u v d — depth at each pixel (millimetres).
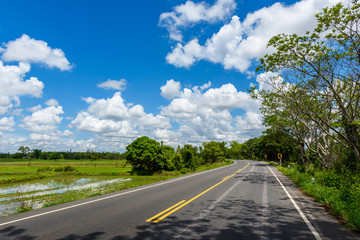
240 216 6934
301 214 7238
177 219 6531
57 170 52969
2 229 5527
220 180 17812
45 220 6324
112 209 7734
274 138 41844
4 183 30344
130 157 52250
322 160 20047
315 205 8633
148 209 7758
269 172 26781
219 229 5660
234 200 9508
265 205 8562
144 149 51469
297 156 42719
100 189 19562
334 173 13922
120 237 5031
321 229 5738
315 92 14945
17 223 6035
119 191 12008
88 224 5973
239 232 5449
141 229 5605
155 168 53219
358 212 6152
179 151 80625
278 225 6043
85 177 38594
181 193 11305
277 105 19828
